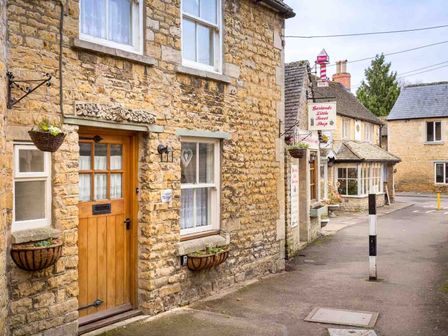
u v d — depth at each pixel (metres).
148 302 6.61
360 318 6.60
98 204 6.26
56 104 5.39
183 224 7.61
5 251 4.74
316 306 7.24
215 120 7.85
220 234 8.09
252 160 8.86
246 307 7.18
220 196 8.10
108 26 6.24
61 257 5.41
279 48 9.76
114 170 6.49
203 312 6.84
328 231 16.70
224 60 8.12
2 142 4.50
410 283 8.76
